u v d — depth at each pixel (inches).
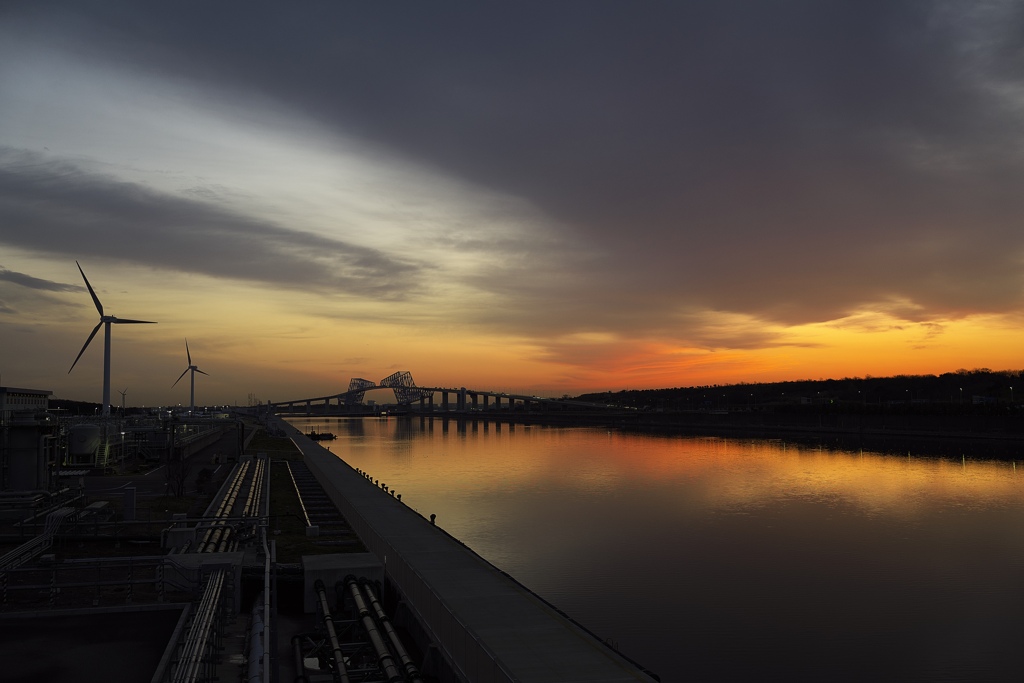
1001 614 2150.6
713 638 1951.3
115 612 1278.3
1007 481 5024.6
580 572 2605.8
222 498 2792.8
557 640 1349.7
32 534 1929.1
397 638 1376.7
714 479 5246.1
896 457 6727.4
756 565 2728.8
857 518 3676.2
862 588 2418.8
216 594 1309.1
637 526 3452.3
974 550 2982.3
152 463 4200.3
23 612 1247.5
